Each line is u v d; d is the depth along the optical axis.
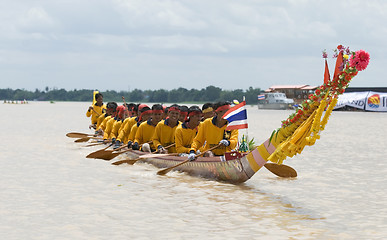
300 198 9.02
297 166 13.41
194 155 11.11
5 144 18.78
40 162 13.56
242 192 9.51
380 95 63.41
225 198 8.91
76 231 6.71
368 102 63.81
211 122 11.19
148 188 9.78
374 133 26.81
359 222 7.33
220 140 11.25
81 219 7.33
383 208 8.27
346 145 19.67
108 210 7.89
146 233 6.64
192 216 7.57
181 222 7.21
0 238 6.38
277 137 9.05
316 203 8.61
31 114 57.44
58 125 33.66
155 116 13.45
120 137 15.11
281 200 8.83
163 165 12.25
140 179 10.86
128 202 8.48
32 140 20.77
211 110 12.08
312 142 8.23
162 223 7.14
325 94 8.05
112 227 6.91
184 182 10.51
